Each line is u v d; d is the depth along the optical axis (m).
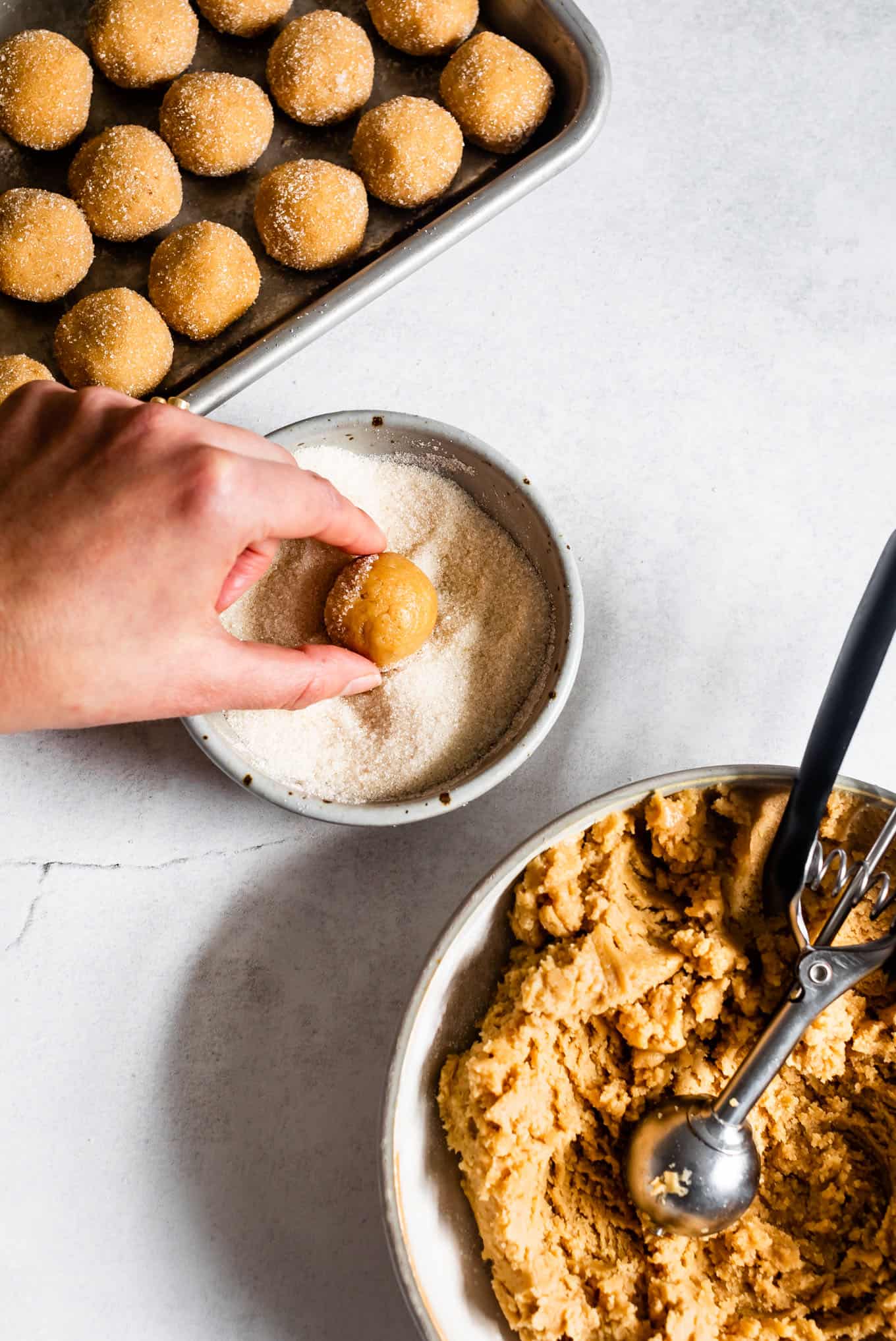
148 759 0.57
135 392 0.59
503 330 0.60
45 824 0.57
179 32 0.61
